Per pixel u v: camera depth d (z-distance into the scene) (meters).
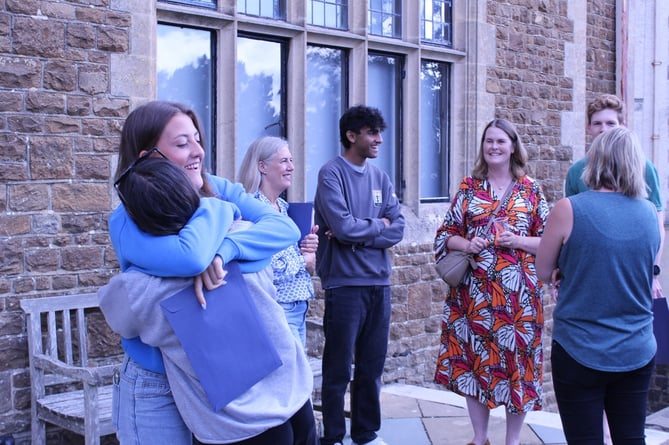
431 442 4.45
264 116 5.32
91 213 4.32
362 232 3.95
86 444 3.52
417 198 6.21
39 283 4.14
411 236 6.13
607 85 8.20
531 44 7.07
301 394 2.13
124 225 2.04
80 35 4.26
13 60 4.04
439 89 6.59
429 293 6.29
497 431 4.63
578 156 7.61
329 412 4.04
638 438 2.90
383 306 4.14
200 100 4.98
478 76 6.57
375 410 4.19
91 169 4.32
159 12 4.64
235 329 2.01
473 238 3.92
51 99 4.16
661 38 10.32
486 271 3.89
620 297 2.83
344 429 4.09
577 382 2.88
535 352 3.89
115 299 2.01
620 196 2.90
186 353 1.96
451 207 4.06
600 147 2.95
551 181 7.32
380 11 6.07
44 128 4.14
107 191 4.38
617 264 2.81
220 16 4.86
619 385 2.92
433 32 6.46
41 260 4.15
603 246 2.81
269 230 2.17
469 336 3.96
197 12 4.74
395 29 6.18
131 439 2.08
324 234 4.09
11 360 4.06
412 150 6.20
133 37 4.45
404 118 6.22
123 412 2.11
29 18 4.08
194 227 1.99
